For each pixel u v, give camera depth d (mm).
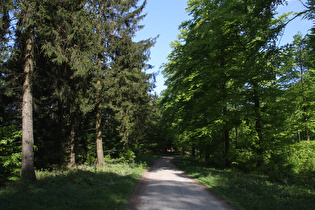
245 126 13461
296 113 16281
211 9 14438
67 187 7441
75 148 19891
